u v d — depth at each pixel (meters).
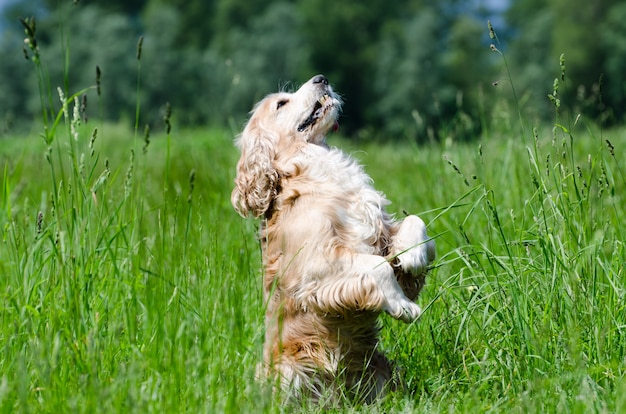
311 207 5.36
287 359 5.30
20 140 17.19
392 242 5.46
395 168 11.76
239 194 5.91
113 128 24.64
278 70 65.06
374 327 5.41
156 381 4.30
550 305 4.81
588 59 58.28
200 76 64.25
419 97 61.06
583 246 5.18
